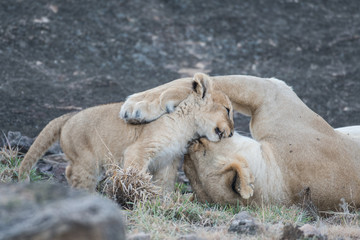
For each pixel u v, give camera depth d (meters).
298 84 22.22
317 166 10.18
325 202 10.23
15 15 24.03
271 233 7.90
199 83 10.65
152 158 10.41
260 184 10.15
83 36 23.80
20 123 16.36
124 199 9.67
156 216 8.84
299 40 26.09
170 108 10.51
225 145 10.36
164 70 22.61
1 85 19.28
